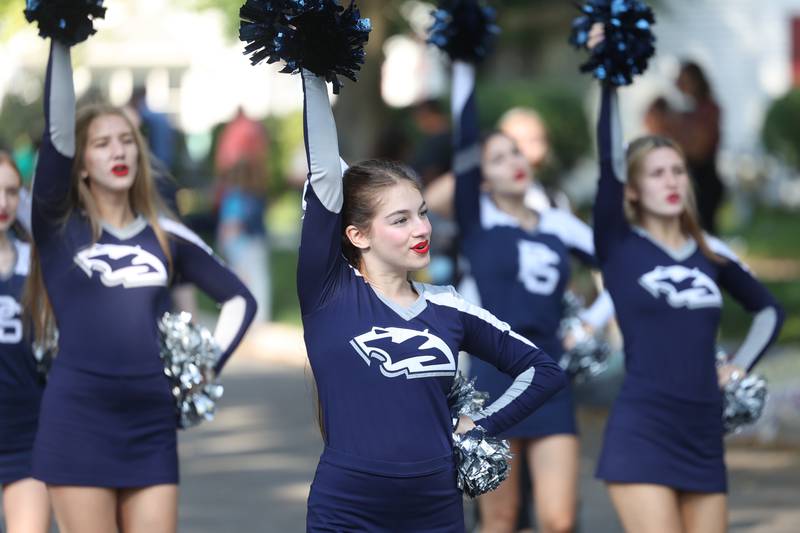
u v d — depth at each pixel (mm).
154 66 71375
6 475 15641
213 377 15141
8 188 15766
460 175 18531
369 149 44750
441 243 24812
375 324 11672
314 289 11773
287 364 36875
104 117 14641
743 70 73812
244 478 23516
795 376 29250
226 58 73562
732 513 21266
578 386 29656
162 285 14734
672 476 15039
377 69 44688
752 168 72750
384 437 11516
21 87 57750
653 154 15773
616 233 15773
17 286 15852
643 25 15414
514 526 17672
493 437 11984
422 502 11594
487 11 18953
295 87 81500
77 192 14641
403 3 44094
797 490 22781
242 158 40625
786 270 52219
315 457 25281
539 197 21188
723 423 16000
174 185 16625
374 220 11852
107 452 14125
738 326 39281
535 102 59188
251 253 40844
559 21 63312
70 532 14203
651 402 15219
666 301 15430
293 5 11266
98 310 14344
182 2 41562
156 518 14266
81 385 14188
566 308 18656
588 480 23656
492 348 12242
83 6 13969
